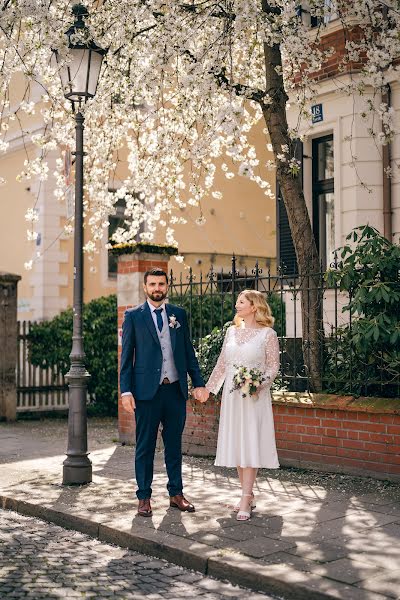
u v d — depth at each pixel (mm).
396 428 6949
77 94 7441
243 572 4590
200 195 10203
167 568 4984
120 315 10133
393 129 8234
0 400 13188
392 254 7379
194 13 8547
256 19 7754
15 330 13320
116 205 17203
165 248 10039
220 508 6195
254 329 6047
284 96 8828
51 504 6469
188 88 8383
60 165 10500
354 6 8453
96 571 4906
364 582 4316
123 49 9250
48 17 7730
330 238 11359
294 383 8445
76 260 7508
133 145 10617
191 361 6387
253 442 5836
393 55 7961
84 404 7418
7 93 10008
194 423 9047
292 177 8648
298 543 5109
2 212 18438
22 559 5180
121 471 8055
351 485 6934
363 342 7090
